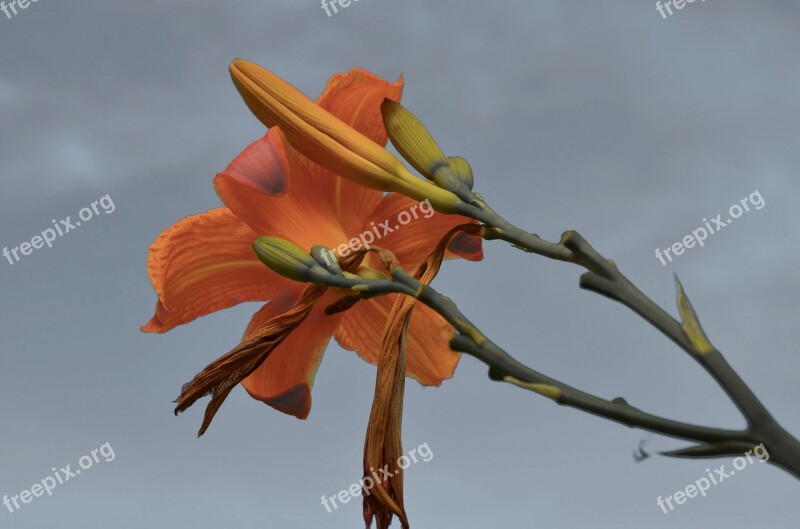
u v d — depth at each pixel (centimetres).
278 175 69
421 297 68
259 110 70
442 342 74
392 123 70
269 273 72
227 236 71
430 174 70
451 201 69
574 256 67
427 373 75
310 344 73
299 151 70
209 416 70
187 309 71
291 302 72
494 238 69
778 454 63
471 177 70
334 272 68
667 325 65
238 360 69
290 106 70
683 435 64
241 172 69
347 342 74
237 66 70
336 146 70
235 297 72
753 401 64
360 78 71
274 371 73
